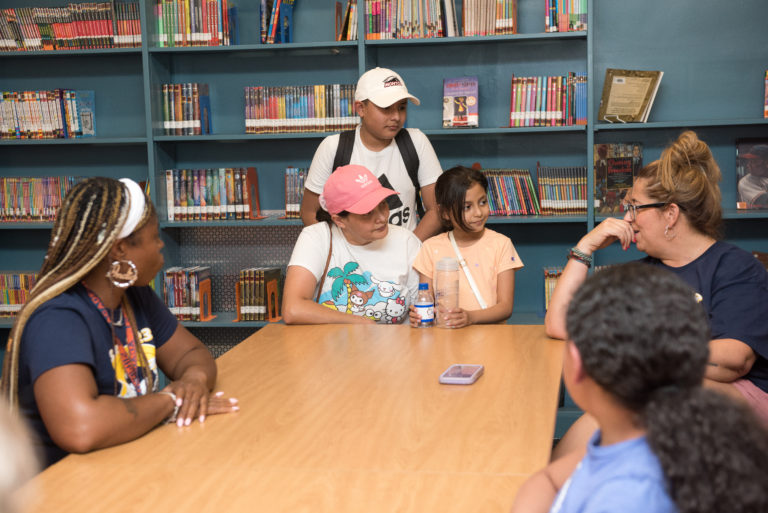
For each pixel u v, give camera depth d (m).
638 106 3.74
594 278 0.76
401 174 3.36
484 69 4.06
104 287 1.49
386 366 1.86
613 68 3.96
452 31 3.80
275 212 4.30
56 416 1.29
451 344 2.09
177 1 3.98
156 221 1.53
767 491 0.61
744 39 3.87
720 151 3.94
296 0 4.14
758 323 1.83
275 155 4.27
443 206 2.68
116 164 4.37
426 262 2.72
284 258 4.33
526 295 4.16
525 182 3.91
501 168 4.11
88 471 1.22
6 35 4.10
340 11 4.02
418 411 1.49
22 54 4.07
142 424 1.37
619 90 3.73
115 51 3.98
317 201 3.44
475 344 2.08
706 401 0.66
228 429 1.41
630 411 0.73
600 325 0.71
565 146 4.05
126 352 1.54
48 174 4.40
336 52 4.15
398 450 1.28
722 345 1.80
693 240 1.97
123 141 4.04
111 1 4.01
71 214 1.41
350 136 3.33
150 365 1.65
